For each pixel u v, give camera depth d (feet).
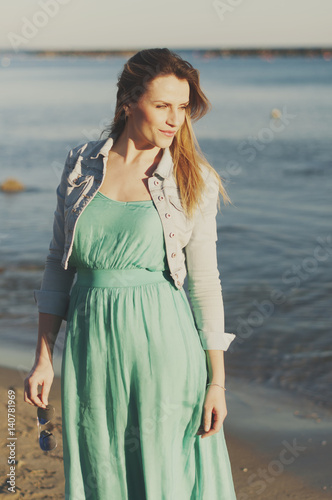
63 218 7.34
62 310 7.36
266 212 41.57
